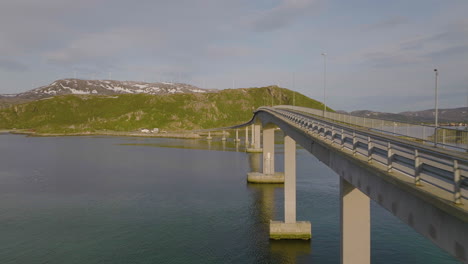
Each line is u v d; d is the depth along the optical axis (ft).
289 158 133.49
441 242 34.58
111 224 155.43
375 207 171.94
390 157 47.03
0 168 315.99
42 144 572.92
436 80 69.05
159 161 362.74
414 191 38.45
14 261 119.34
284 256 119.14
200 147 523.70
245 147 523.70
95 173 288.51
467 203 32.32
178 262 117.19
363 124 121.08
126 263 117.19
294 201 133.18
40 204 188.96
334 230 140.97
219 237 138.21
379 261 114.42
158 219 161.89
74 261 119.03
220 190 220.23
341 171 69.46
